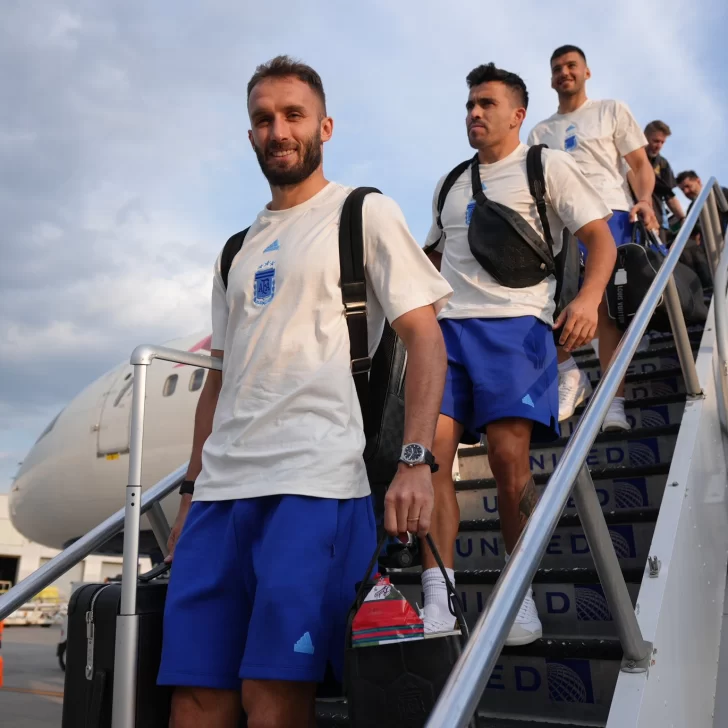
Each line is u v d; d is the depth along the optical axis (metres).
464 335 2.34
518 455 2.22
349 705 1.23
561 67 4.02
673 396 3.16
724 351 3.03
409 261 1.53
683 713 1.76
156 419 8.28
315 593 1.29
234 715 1.40
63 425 9.90
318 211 1.60
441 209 2.64
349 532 1.40
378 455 1.50
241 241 1.75
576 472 1.31
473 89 2.56
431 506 1.33
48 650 14.67
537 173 2.41
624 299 3.14
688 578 1.99
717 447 2.69
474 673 0.88
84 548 1.83
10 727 5.98
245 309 1.58
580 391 3.34
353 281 1.51
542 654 2.03
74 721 1.49
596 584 2.23
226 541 1.41
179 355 1.61
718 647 2.19
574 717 1.98
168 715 1.48
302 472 1.36
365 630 1.23
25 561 41.25
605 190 3.92
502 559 2.69
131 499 1.46
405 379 1.56
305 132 1.61
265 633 1.26
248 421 1.46
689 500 2.13
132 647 1.42
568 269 2.55
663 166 5.78
